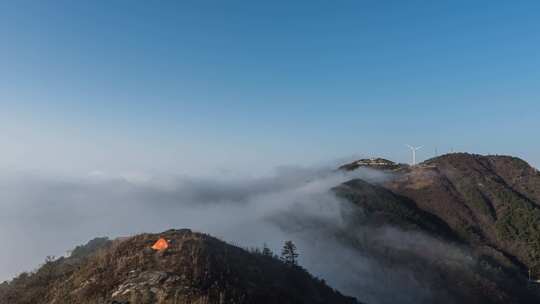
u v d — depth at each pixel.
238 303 49.34
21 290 61.16
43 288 58.19
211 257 62.38
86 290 51.00
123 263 56.12
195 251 61.47
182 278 51.06
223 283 53.25
